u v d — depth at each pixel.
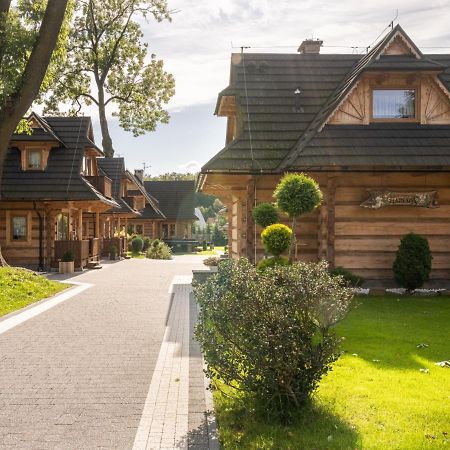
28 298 14.33
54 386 6.85
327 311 5.52
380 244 15.20
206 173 14.99
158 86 44.75
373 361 7.67
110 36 42.31
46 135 24.59
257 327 5.38
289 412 5.39
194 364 7.95
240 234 16.53
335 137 14.88
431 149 14.64
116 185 40.28
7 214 24.48
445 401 5.96
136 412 5.90
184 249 56.56
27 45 17.02
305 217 15.65
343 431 5.12
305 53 19.66
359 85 15.38
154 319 11.66
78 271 24.19
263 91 17.80
